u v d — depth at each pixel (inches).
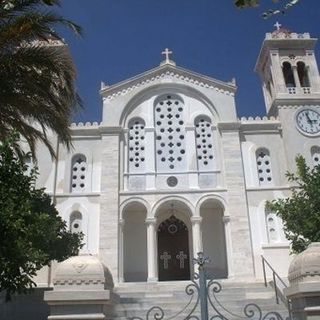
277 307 757.9
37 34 613.0
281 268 1226.0
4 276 616.7
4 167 644.7
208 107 1457.9
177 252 1378.0
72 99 682.2
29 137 691.4
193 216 1293.1
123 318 660.7
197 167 1373.0
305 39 1561.3
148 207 1306.6
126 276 1323.8
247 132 1422.2
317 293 320.8
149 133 1413.6
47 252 853.2
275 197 1320.1
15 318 808.9
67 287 322.0
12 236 613.6
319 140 1397.6
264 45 1583.4
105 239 1254.3
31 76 615.5
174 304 799.7
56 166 1355.8
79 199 1320.1
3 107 633.0
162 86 1480.1
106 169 1342.3
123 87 1469.0
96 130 1413.6
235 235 1261.1
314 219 792.9
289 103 1448.1
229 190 1317.7
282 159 1384.1
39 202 884.0
